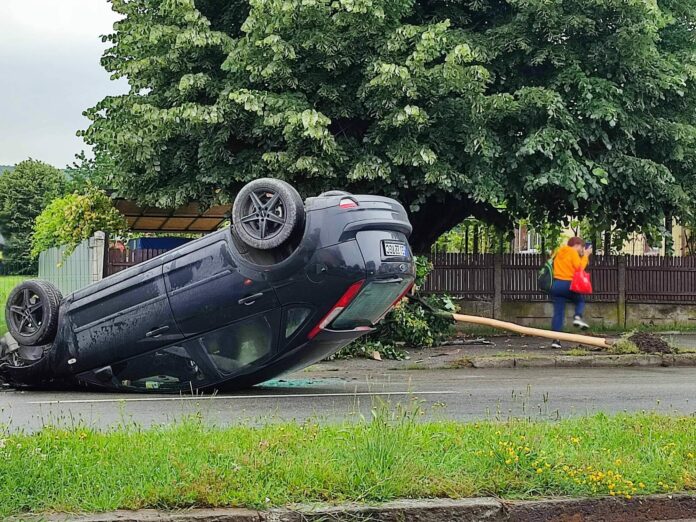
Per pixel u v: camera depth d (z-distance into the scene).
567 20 16.92
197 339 10.34
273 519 4.94
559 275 17.95
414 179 16.80
